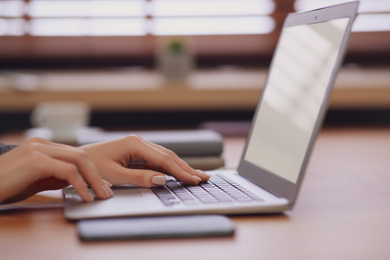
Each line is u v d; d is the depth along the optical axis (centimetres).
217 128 182
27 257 60
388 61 281
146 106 225
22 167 81
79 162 83
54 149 84
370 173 108
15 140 154
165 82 234
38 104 222
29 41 271
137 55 278
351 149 139
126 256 60
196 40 278
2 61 272
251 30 278
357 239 66
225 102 224
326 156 129
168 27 276
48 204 85
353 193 90
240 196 81
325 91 80
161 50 258
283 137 89
